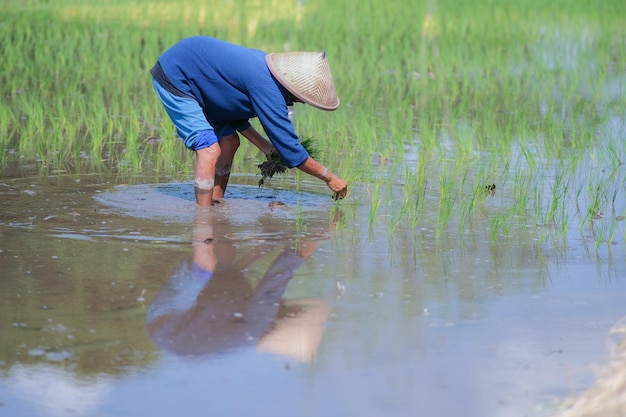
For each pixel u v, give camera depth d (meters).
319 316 6.73
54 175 11.45
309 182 11.44
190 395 5.46
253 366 5.87
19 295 7.00
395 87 18.75
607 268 8.02
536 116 16.00
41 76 18.25
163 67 9.73
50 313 6.66
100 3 27.97
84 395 5.44
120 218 9.35
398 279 7.62
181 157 12.86
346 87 18.53
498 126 15.17
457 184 11.23
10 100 16.39
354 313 6.81
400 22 26.03
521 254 8.41
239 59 9.52
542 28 26.31
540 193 10.45
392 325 6.58
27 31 22.22
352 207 10.08
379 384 5.64
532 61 21.62
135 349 6.09
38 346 6.08
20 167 11.87
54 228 8.90
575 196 10.66
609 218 9.72
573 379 5.70
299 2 29.09
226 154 10.28
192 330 6.42
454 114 15.62
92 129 14.20
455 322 6.66
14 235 8.62
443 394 5.51
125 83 17.73
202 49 9.62
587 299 7.20
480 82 19.27
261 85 9.44
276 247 8.46
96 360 5.91
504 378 5.73
